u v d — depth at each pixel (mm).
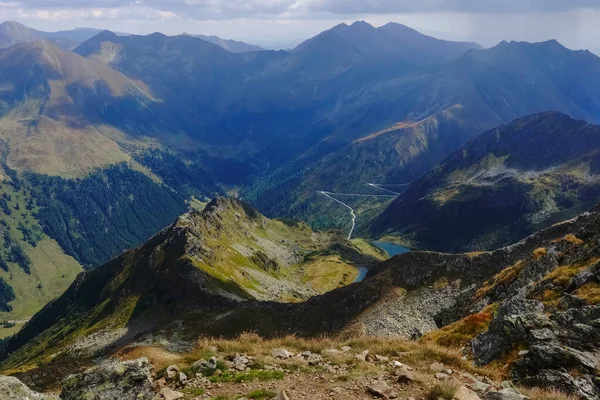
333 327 108250
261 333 115375
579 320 26781
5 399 13953
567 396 19766
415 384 19062
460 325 40375
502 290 53906
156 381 19891
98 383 16703
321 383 19359
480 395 18219
